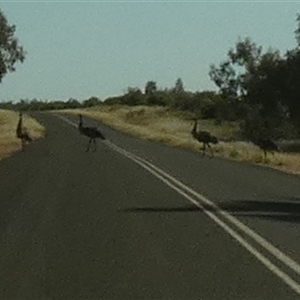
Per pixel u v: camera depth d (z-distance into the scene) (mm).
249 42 120562
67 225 19547
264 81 82375
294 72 79625
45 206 23594
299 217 21562
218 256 15328
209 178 35312
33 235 17828
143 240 17266
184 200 25766
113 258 15047
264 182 33875
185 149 64562
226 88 123562
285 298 11781
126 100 195750
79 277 13266
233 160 51438
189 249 16109
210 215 21781
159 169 40406
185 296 11906
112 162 45375
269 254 15602
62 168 40219
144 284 12750
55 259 14875
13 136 70125
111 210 22750
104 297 11805
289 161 48688
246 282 12930
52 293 12047
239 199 26406
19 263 14461
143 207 23609
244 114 104688
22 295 11891
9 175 35719
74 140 73188
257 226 19625
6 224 19609
